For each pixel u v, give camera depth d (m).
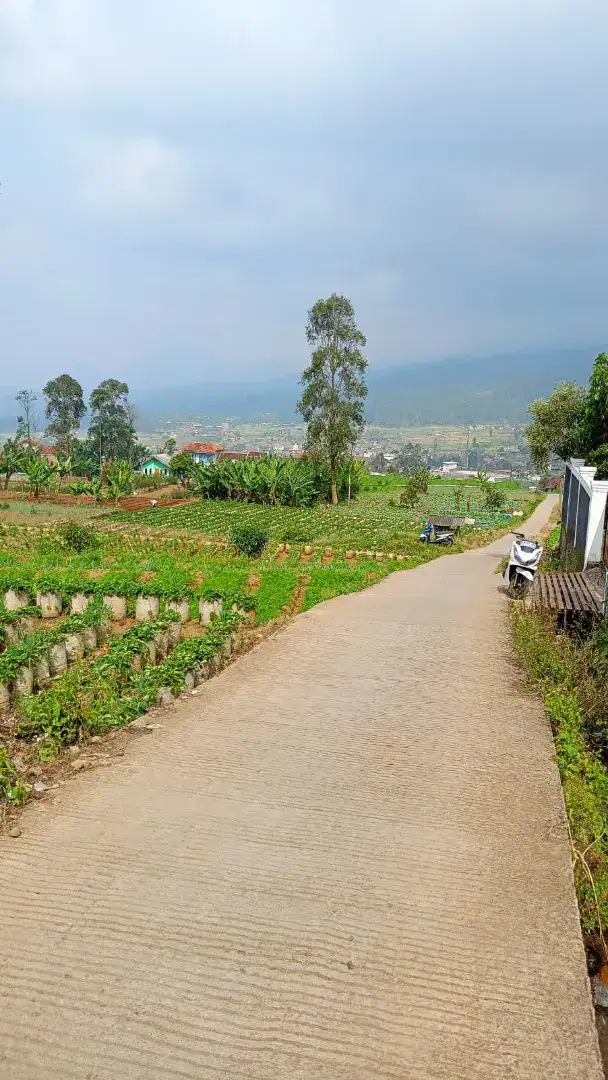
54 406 100.75
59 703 8.31
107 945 4.34
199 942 4.37
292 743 7.97
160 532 43.19
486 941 4.43
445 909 4.76
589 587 15.32
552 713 8.74
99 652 13.32
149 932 4.47
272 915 4.66
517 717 8.91
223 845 5.59
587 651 10.62
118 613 16.66
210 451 117.88
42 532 39.72
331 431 63.50
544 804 6.41
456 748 7.81
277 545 36.19
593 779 7.03
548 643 11.29
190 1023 3.73
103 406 103.19
